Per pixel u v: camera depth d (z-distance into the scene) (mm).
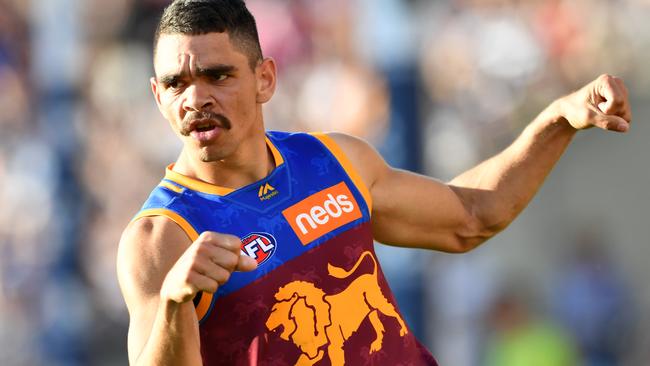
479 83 32938
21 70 38281
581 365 29703
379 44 27172
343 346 11125
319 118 32438
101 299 33750
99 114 35594
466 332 29297
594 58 32688
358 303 11328
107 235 34281
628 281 30438
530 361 28781
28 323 34281
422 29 29922
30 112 37562
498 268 30203
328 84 32344
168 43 10844
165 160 35531
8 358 33938
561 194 31406
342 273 11367
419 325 26750
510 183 13031
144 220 11094
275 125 33469
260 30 34812
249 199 11328
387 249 26859
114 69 36688
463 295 29594
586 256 30469
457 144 32438
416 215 12641
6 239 35594
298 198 11539
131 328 10508
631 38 32625
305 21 34219
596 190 31312
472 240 13156
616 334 29875
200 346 10922
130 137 35844
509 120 32406
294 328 10984
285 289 11062
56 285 33469
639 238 30859
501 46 32969
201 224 11078
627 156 31266
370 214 11953
